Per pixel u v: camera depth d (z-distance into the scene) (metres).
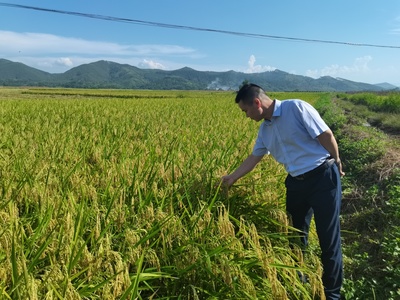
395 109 28.22
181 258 3.28
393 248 4.71
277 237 3.99
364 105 38.19
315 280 3.28
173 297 3.15
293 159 3.93
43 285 2.49
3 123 11.34
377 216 6.00
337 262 3.92
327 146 3.79
